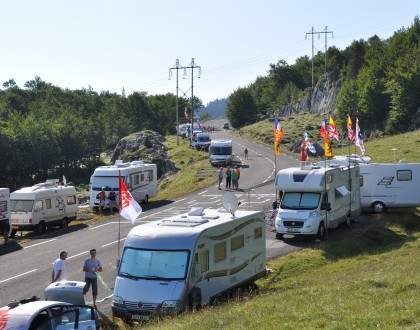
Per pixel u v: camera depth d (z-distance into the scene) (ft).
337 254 93.97
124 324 59.98
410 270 65.00
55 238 117.80
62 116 452.76
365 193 133.39
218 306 59.72
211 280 63.62
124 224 130.82
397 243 101.40
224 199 71.92
